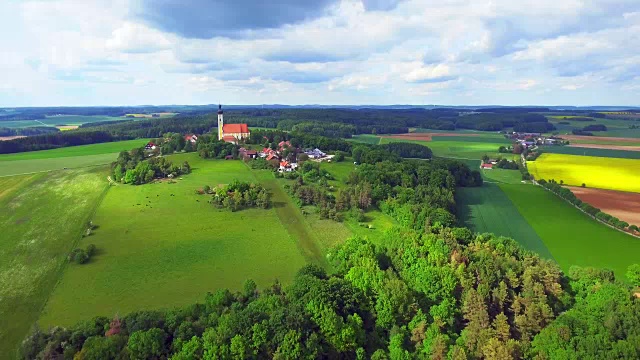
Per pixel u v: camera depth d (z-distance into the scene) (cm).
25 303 9475
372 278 9025
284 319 7581
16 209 15538
